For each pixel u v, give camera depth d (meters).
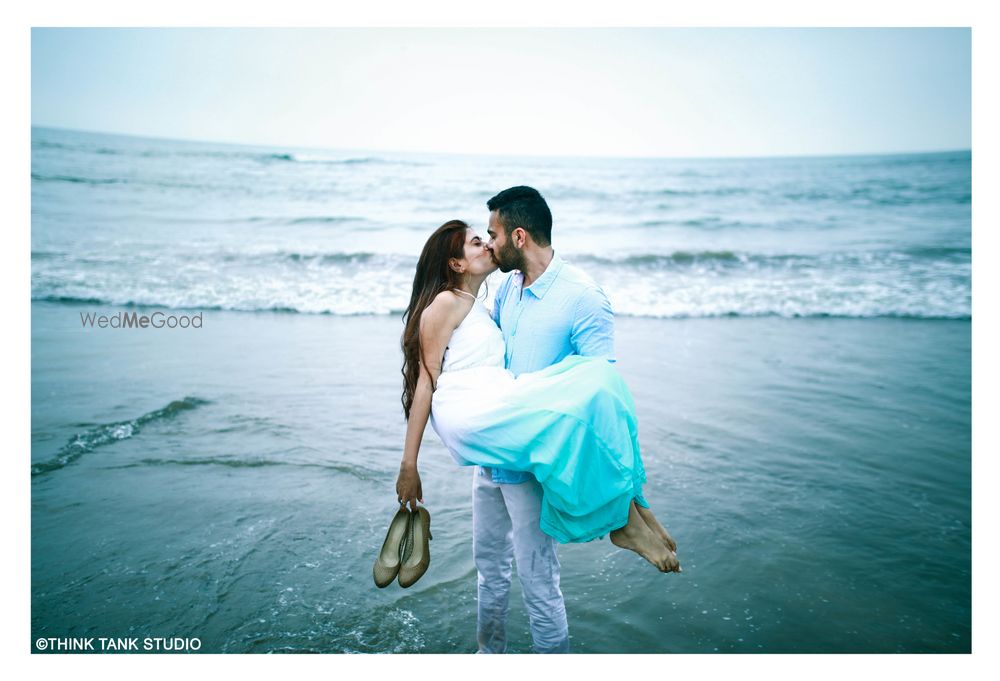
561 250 12.55
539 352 2.28
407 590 3.07
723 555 3.37
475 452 2.19
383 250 11.68
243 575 3.15
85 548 3.32
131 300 8.85
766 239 14.82
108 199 17.08
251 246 12.19
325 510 3.76
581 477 2.11
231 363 6.43
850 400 5.70
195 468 4.21
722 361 6.87
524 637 2.80
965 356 7.16
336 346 7.18
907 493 4.05
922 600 3.03
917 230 16.23
